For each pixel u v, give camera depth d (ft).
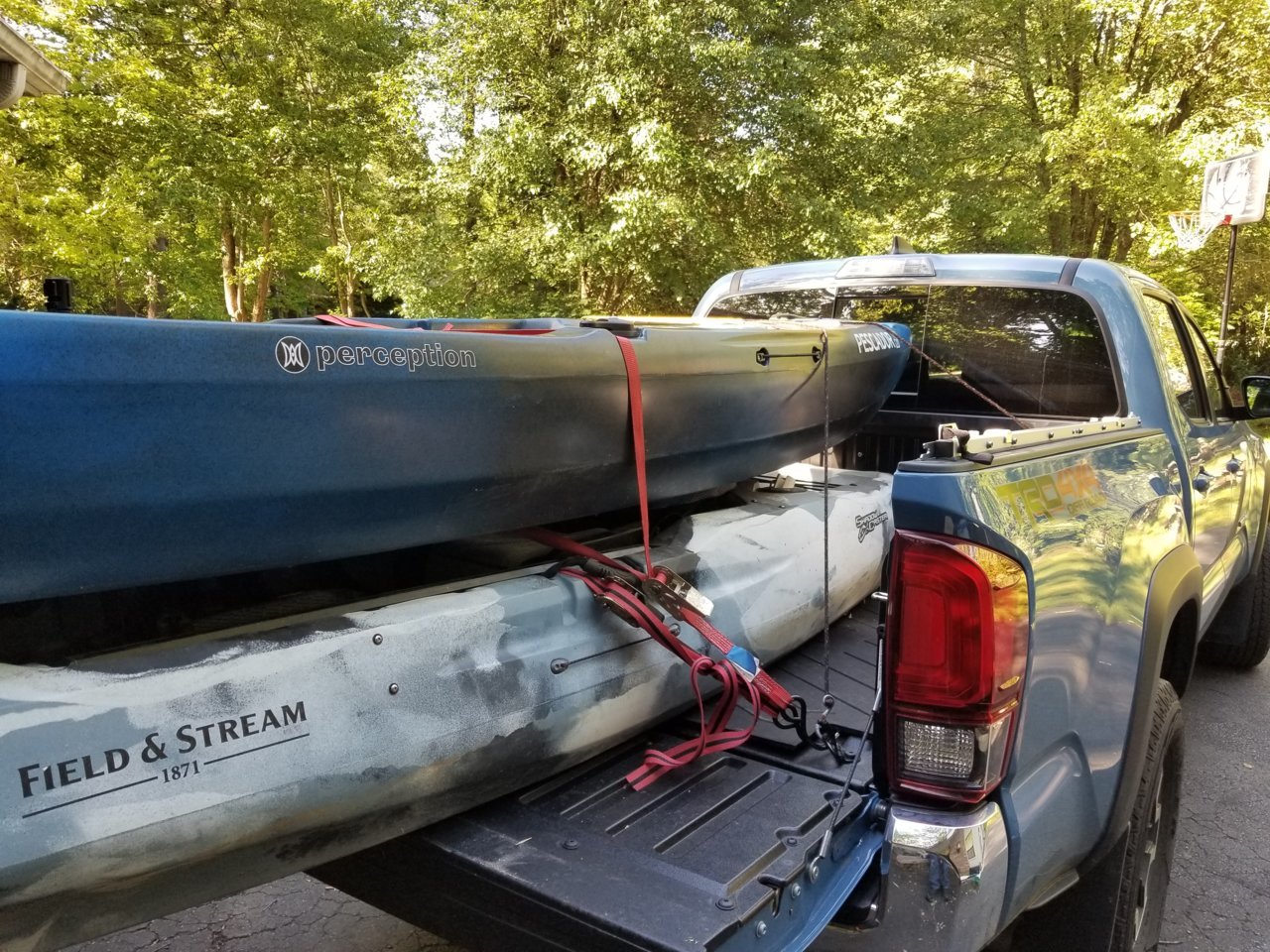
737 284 12.78
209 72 46.47
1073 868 6.48
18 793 3.76
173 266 53.83
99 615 5.03
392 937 9.18
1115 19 49.55
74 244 42.98
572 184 40.06
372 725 4.83
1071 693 6.02
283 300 77.66
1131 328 9.99
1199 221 42.68
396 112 40.86
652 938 4.32
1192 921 9.46
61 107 40.19
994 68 54.90
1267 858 10.68
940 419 11.10
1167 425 9.82
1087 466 6.88
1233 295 59.82
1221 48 49.67
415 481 5.37
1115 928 7.03
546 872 4.86
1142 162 44.80
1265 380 12.49
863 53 40.68
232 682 4.42
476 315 42.34
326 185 54.08
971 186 50.24
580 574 6.10
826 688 6.68
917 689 5.21
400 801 4.98
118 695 4.10
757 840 5.17
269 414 4.70
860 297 11.66
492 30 37.88
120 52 43.50
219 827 4.30
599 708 5.91
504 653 5.48
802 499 8.79
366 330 5.13
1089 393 10.30
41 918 3.99
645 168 36.27
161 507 4.42
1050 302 10.42
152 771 4.11
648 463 6.90
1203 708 15.14
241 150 44.75
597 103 36.68
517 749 5.46
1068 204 50.72
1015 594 5.26
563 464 6.20
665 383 6.84
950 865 5.05
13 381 3.86
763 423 8.04
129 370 4.20
